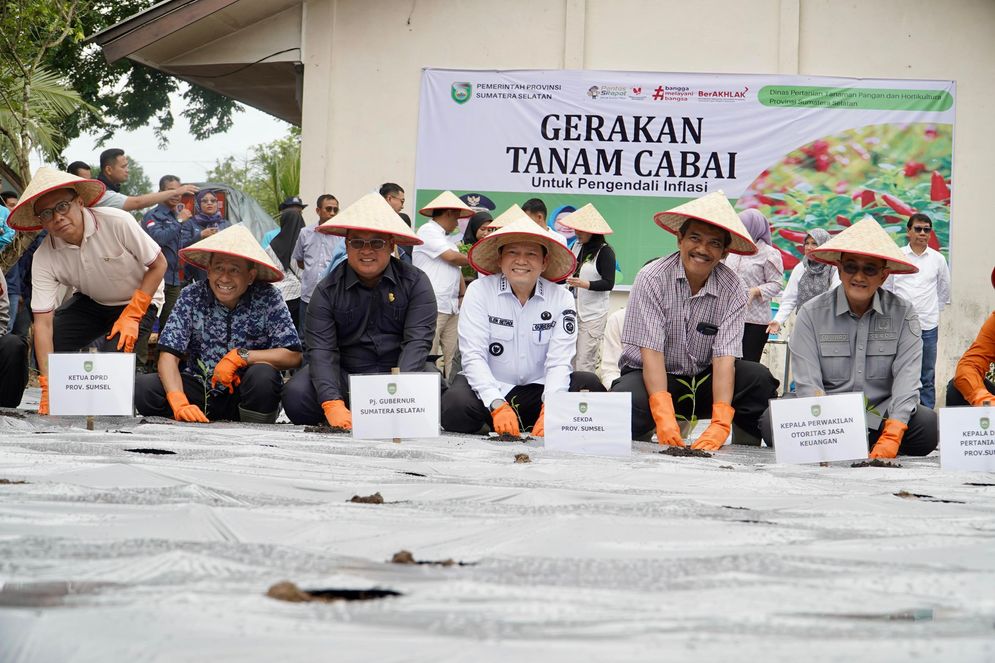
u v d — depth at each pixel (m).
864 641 1.34
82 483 2.85
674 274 5.39
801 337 5.40
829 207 10.73
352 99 11.02
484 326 5.57
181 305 5.86
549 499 2.78
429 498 2.79
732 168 10.77
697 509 2.69
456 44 10.95
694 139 10.77
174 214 9.30
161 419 5.55
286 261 9.59
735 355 5.33
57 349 6.25
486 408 5.58
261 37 11.04
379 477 3.24
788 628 1.41
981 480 3.90
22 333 10.03
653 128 10.80
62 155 14.31
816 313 5.38
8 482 2.76
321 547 2.02
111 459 3.40
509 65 10.94
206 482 2.92
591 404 4.58
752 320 8.08
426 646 1.26
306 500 2.70
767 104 10.74
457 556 1.97
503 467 3.69
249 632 1.30
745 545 2.14
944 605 1.58
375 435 4.61
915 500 3.07
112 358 4.89
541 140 10.86
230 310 5.93
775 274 8.14
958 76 10.69
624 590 1.66
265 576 1.67
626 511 2.61
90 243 5.93
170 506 2.44
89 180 5.82
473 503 2.69
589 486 3.24
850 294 5.22
